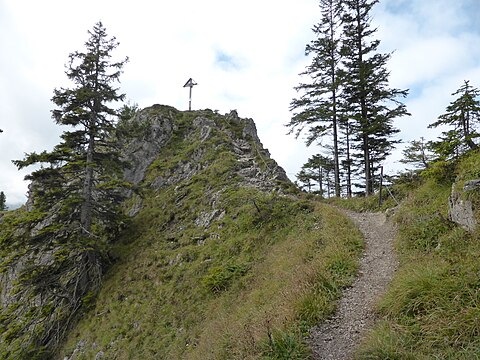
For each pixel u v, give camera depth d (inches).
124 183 901.8
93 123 911.7
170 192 1091.9
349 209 842.8
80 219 879.7
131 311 680.4
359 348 270.1
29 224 794.8
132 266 818.8
